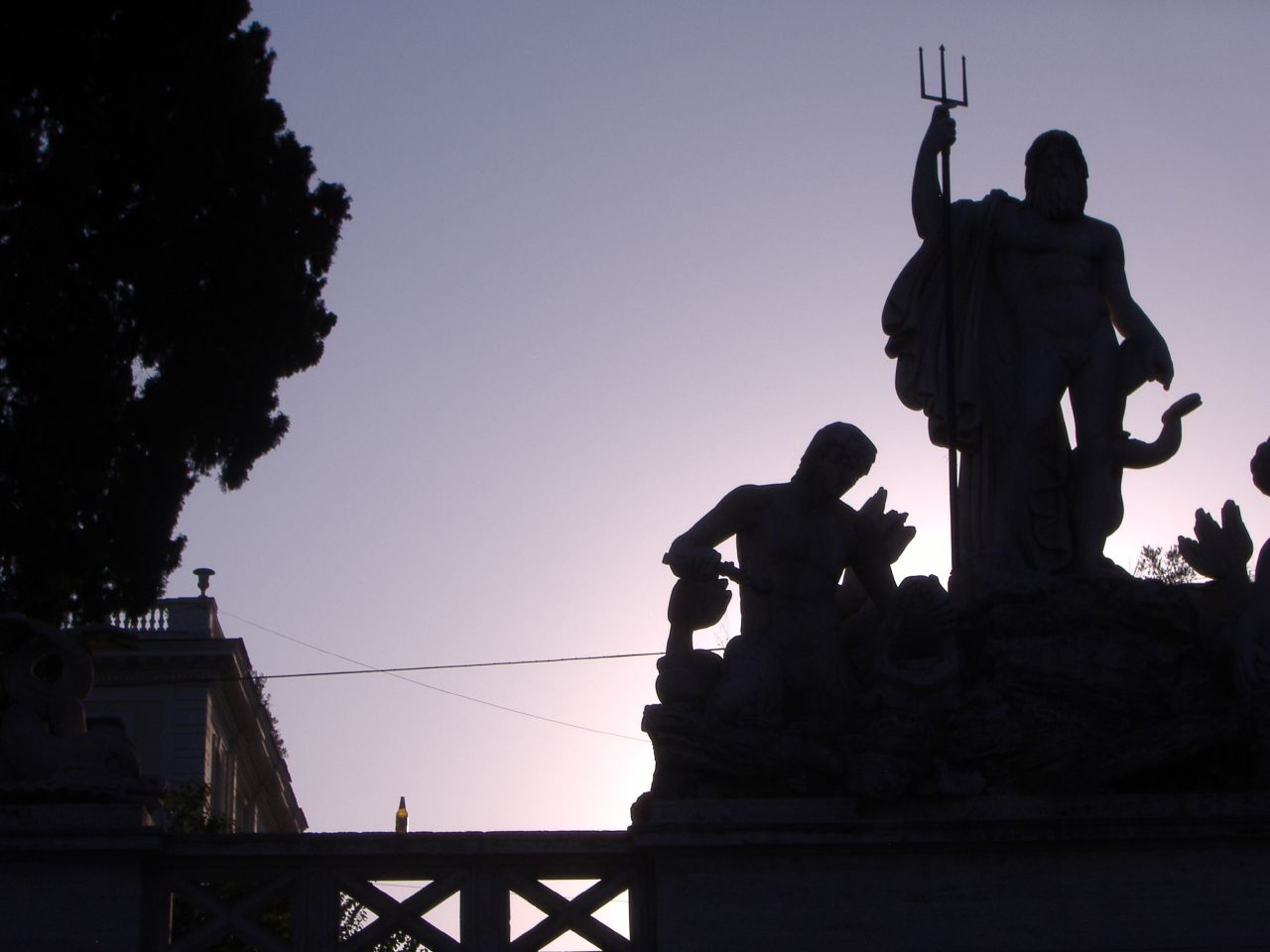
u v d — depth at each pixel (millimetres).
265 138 25953
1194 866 13422
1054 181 15664
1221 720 13641
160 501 24484
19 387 24125
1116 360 15430
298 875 13367
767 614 14453
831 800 13453
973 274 15703
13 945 13031
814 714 14156
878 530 14711
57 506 23656
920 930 13297
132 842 13148
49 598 23438
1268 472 14883
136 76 25281
